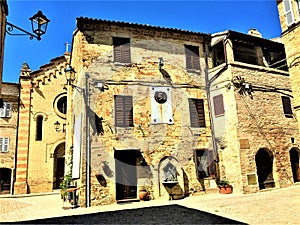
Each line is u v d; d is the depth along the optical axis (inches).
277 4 499.8
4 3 322.7
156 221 326.3
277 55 676.7
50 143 788.6
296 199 419.2
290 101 631.2
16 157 753.0
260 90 590.2
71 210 432.1
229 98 559.5
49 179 764.0
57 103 828.0
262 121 573.0
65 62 857.5
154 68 555.8
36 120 793.6
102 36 534.3
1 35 320.5
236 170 528.1
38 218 380.2
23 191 728.3
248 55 628.7
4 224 345.7
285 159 583.2
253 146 546.0
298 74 447.2
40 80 823.1
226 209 377.7
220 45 611.8
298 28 453.1
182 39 596.4
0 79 327.0
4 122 769.6
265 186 552.7
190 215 351.3
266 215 327.0
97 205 455.8
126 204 461.1
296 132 618.8
